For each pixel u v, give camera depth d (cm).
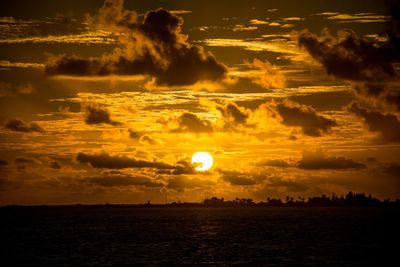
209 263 15038
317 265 14625
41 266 14688
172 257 16375
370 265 14650
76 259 16012
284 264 14812
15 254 17275
